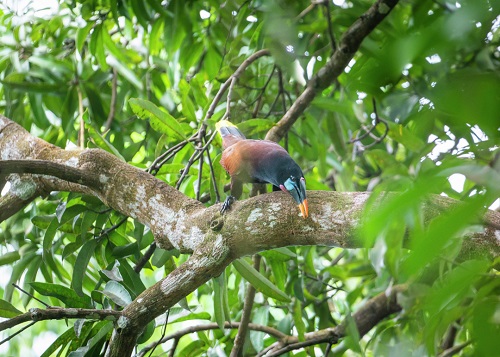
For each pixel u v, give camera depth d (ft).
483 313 10.21
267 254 28.73
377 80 9.05
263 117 36.70
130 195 24.75
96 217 28.50
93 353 25.11
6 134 30.12
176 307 27.20
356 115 33.78
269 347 32.55
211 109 29.84
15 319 20.76
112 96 38.40
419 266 8.72
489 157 19.39
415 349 25.94
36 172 24.49
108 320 23.16
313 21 33.19
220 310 25.03
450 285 11.79
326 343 33.83
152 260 27.35
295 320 29.99
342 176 35.68
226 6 36.70
